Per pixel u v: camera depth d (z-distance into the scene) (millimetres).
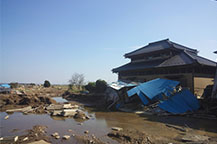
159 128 10664
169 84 19625
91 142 8062
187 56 23328
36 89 49281
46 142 7996
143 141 7922
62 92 46406
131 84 22453
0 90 32469
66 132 10039
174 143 7723
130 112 17406
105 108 21094
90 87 34812
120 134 8953
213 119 12961
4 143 8023
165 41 31312
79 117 14617
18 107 20609
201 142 7668
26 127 11305
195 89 20578
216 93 15539
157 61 26859
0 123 12555
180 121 12602
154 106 16875
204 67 23422
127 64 33469
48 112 17594
